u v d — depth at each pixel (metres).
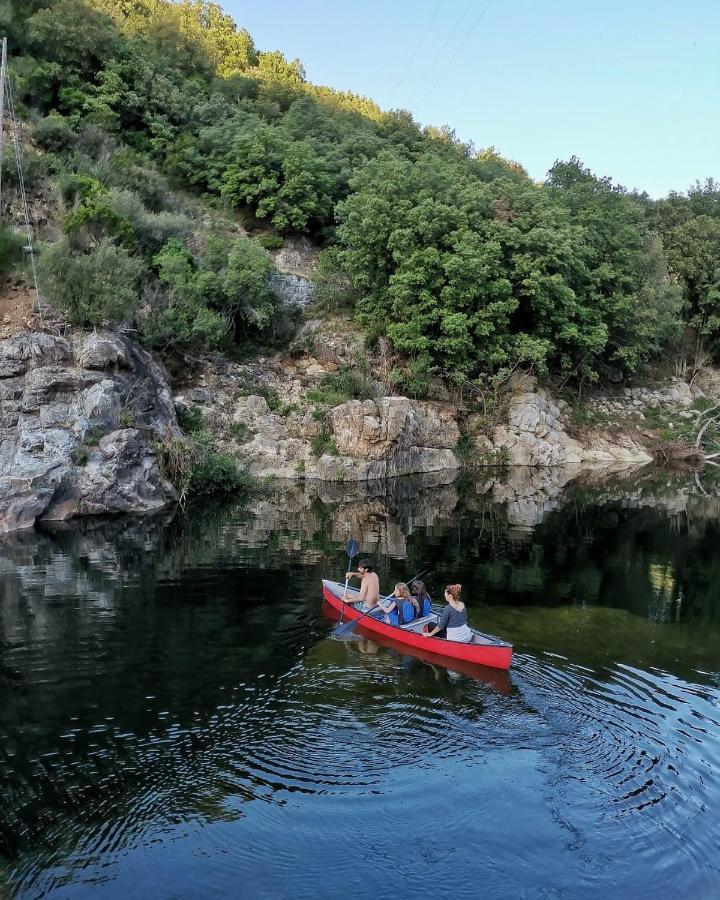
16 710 9.14
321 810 7.15
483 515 24.39
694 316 50.44
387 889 6.14
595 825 7.02
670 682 10.42
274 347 34.25
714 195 59.19
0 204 26.84
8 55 38.47
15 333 21.72
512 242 33.91
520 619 13.19
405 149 47.22
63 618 12.66
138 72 41.84
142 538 19.11
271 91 51.09
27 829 6.80
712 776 7.92
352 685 10.04
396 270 34.66
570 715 9.26
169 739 8.43
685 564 18.12
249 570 16.11
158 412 24.84
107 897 5.97
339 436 30.28
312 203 39.84
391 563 17.25
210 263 32.62
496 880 6.28
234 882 6.18
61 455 21.14
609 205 42.78
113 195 30.41
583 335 37.03
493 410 36.50
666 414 44.31
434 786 7.59
